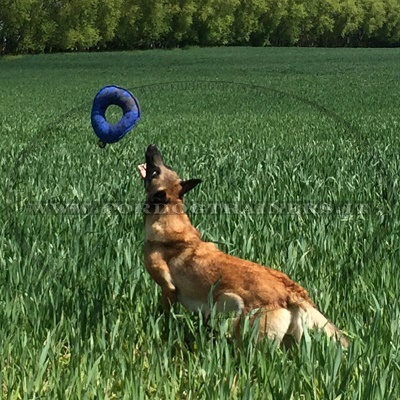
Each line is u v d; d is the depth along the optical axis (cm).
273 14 13338
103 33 10919
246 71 6419
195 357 465
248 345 440
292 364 423
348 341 473
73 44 10419
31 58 8975
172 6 11650
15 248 662
